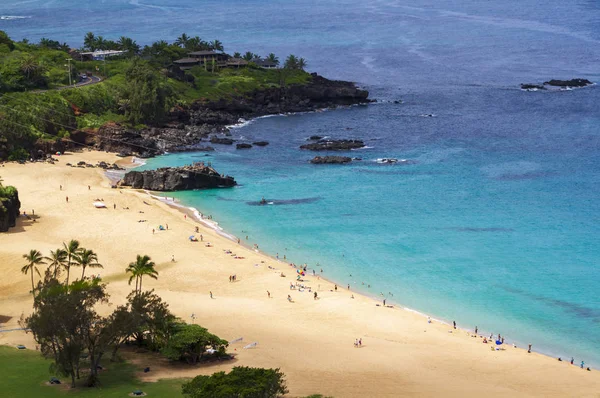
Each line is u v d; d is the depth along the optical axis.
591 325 133.38
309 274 156.12
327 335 122.81
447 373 107.25
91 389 93.81
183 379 98.56
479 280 153.62
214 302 137.50
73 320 94.62
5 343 112.25
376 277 155.12
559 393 100.44
